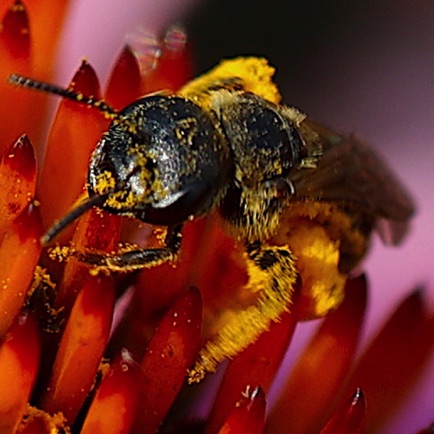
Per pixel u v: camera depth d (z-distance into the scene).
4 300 0.06
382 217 0.06
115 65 0.06
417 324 0.06
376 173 0.06
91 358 0.06
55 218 0.06
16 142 0.06
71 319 0.06
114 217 0.06
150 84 0.06
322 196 0.06
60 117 0.06
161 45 0.06
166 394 0.06
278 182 0.06
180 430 0.06
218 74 0.06
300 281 0.06
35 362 0.06
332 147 0.06
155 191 0.06
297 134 0.06
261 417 0.06
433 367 0.06
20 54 0.06
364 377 0.06
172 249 0.06
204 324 0.06
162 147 0.06
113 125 0.06
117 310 0.06
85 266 0.06
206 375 0.06
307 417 0.06
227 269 0.06
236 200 0.06
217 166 0.06
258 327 0.06
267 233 0.06
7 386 0.06
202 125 0.06
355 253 0.06
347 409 0.06
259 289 0.06
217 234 0.06
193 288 0.06
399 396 0.06
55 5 0.06
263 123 0.06
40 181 0.06
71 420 0.06
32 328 0.06
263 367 0.06
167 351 0.06
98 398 0.06
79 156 0.06
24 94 0.06
